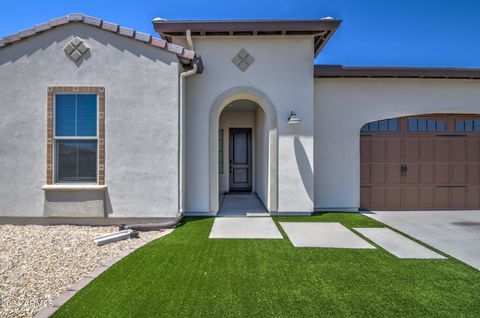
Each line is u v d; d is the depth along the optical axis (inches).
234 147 515.5
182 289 143.6
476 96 347.3
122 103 267.1
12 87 265.9
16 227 262.4
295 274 162.9
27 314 120.6
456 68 334.3
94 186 263.1
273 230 255.4
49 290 142.4
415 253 198.7
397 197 355.9
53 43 266.5
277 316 121.2
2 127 265.6
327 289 145.5
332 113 341.4
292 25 295.6
